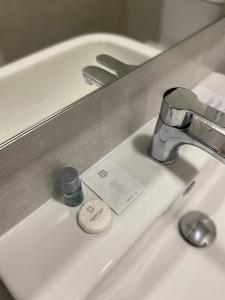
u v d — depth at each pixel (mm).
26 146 357
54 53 622
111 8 765
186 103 431
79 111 405
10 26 760
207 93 694
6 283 374
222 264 553
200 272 541
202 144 440
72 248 405
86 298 370
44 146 382
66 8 835
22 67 565
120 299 470
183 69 619
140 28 670
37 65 566
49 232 420
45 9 830
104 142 498
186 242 589
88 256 400
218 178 664
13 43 692
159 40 603
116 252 405
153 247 552
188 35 596
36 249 403
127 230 427
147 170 507
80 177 487
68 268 388
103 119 459
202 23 627
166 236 588
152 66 509
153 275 521
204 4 650
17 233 418
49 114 393
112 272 412
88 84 455
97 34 683
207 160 536
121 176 491
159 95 581
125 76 459
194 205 643
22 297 364
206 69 727
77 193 427
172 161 522
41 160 390
